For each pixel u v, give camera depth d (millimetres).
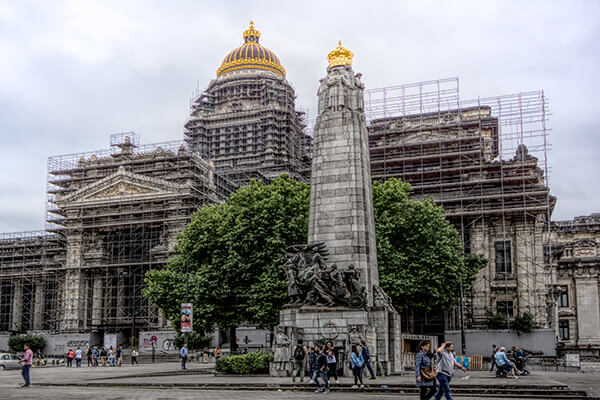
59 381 42094
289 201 63094
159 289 68688
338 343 40594
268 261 62219
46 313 127062
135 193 113750
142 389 35906
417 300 68562
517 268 92812
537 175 96438
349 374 39500
